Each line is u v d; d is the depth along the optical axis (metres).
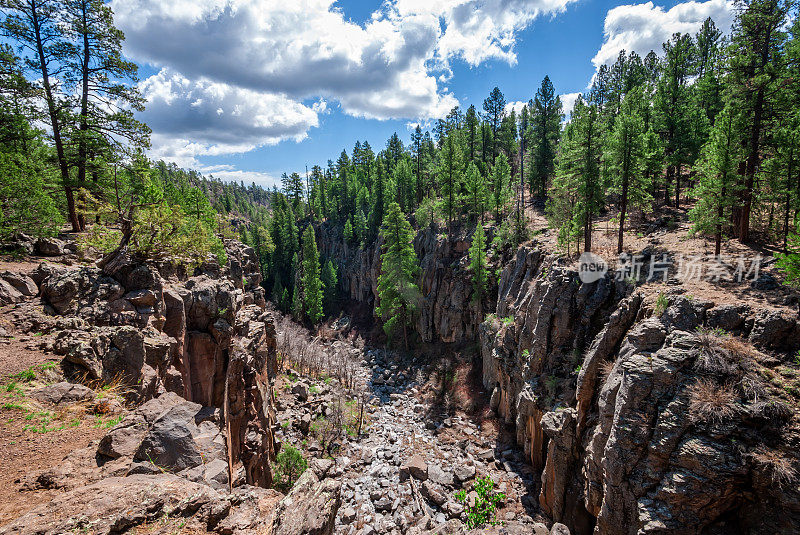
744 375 14.38
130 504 6.01
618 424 15.97
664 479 14.34
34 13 22.12
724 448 13.48
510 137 69.44
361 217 81.25
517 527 20.17
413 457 27.89
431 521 21.41
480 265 42.75
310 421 31.91
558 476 21.39
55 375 10.34
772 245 24.38
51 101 22.55
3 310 12.27
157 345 14.33
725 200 22.22
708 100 43.69
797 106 24.23
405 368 49.00
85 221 25.44
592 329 24.33
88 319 13.32
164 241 17.39
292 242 89.38
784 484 12.29
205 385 18.67
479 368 41.72
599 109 56.94
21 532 5.16
